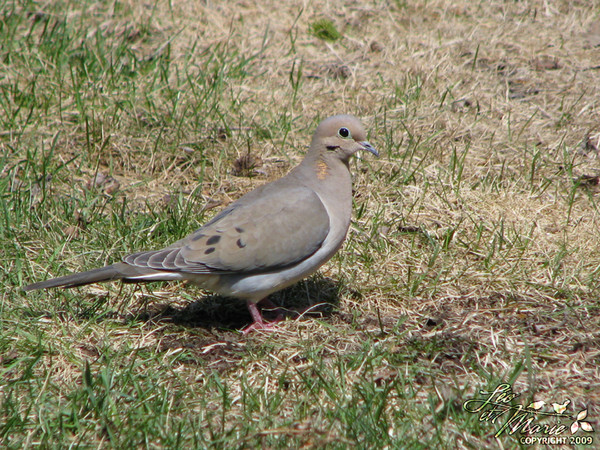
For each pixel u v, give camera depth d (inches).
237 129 553.6
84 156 515.5
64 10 690.2
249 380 328.2
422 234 447.2
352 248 428.8
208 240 351.6
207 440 288.0
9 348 343.3
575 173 503.5
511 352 347.6
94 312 374.0
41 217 440.5
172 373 330.0
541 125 559.5
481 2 768.3
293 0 763.4
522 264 418.9
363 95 601.6
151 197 485.4
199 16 718.5
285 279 364.2
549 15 741.3
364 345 347.9
